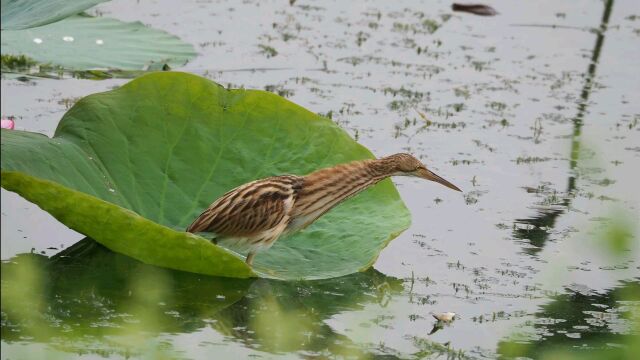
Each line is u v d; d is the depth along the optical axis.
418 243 13.68
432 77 19.30
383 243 12.91
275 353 10.66
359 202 13.61
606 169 16.17
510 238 13.89
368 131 16.73
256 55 19.41
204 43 19.73
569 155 16.55
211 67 18.58
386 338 11.24
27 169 11.72
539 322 11.74
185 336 10.93
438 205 14.77
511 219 14.45
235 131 13.36
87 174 12.30
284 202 12.58
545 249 13.59
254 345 10.83
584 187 15.52
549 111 18.19
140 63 16.30
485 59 20.42
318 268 12.61
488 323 11.70
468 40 21.44
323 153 13.59
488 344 11.21
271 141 13.45
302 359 10.55
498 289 12.54
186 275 12.21
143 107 13.07
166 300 11.73
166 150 13.01
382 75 19.14
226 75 18.28
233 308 11.71
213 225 12.27
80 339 10.58
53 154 12.16
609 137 17.30
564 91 19.12
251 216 12.32
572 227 14.23
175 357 10.35
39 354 10.14
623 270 13.15
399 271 12.94
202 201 12.91
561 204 14.93
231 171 13.19
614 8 23.67
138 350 10.43
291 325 11.42
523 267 13.12
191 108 13.23
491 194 15.15
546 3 23.81
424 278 12.77
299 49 19.95
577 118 17.98
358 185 13.24
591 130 17.52
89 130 12.74
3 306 11.23
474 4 23.12
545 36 21.83
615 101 18.81
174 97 13.20
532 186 15.47
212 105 13.31
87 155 12.51
